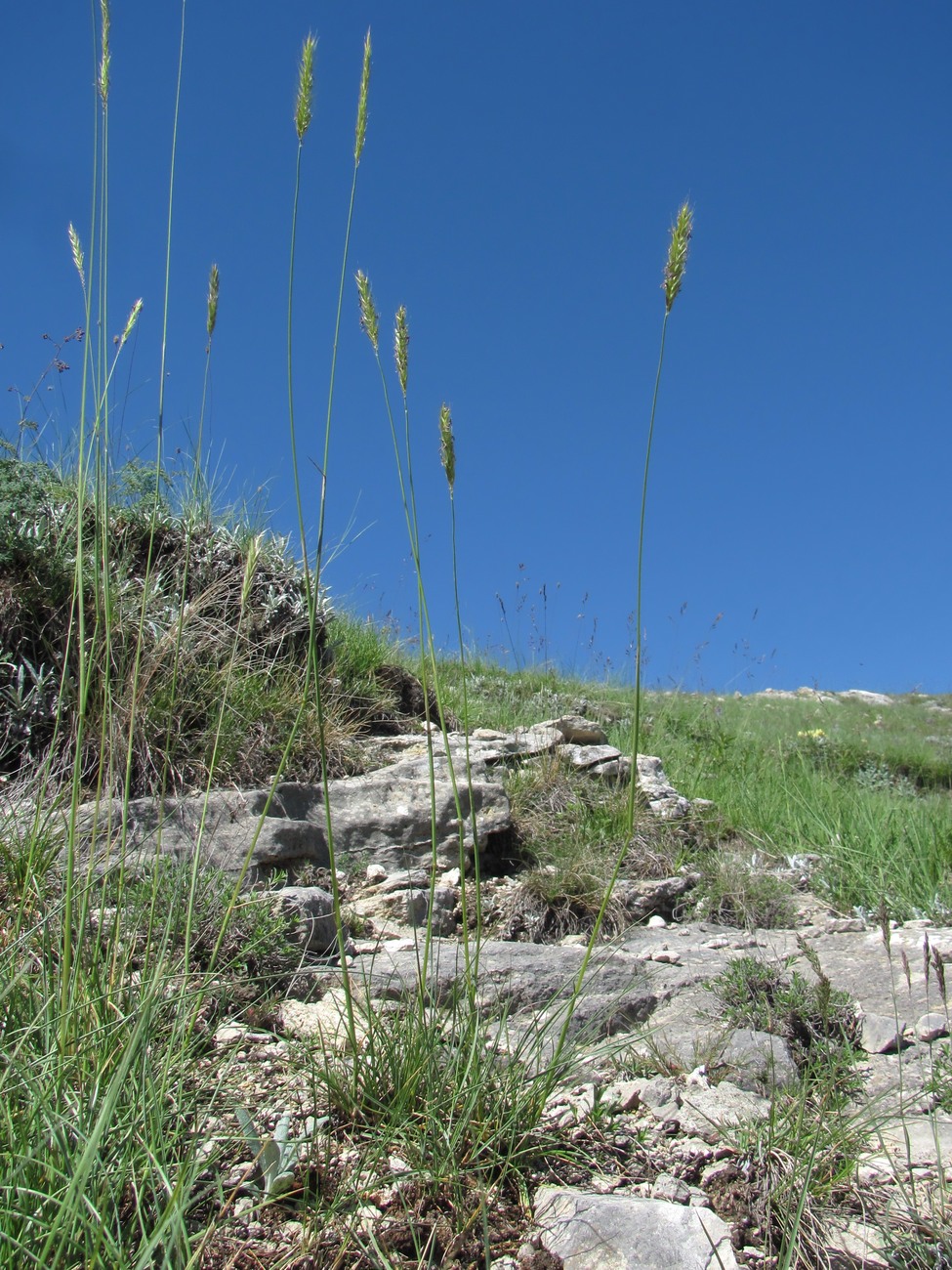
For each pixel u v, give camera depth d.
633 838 5.59
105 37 2.53
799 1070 2.96
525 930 4.71
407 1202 2.11
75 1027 2.19
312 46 2.42
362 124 2.48
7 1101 1.93
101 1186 1.82
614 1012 3.29
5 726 4.55
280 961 3.25
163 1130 2.04
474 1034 2.43
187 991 2.75
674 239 2.33
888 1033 3.17
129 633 4.94
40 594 5.00
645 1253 1.99
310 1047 2.51
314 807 4.92
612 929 4.78
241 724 5.02
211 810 4.43
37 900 2.86
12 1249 1.64
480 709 8.08
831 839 6.04
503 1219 2.13
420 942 4.01
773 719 13.69
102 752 2.54
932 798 8.48
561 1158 2.34
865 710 17.77
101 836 3.85
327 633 6.41
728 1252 2.02
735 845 6.21
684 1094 2.66
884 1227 2.10
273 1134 2.19
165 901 3.20
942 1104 2.70
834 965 4.00
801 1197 2.11
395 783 5.18
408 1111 2.36
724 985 3.48
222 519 6.47
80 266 2.55
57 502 5.55
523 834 5.53
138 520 5.80
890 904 5.10
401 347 2.53
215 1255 1.90
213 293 2.67
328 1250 1.95
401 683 6.89
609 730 8.87
